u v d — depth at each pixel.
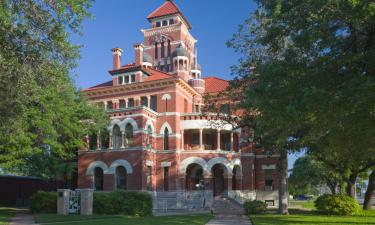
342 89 14.88
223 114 36.06
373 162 34.09
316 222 23.11
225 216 29.98
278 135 23.83
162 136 43.41
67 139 36.12
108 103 47.38
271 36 18.75
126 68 46.22
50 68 16.12
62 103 32.09
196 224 21.84
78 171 42.28
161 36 63.75
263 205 34.19
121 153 40.50
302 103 14.85
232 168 43.94
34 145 31.33
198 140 45.66
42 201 31.27
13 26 14.65
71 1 14.96
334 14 15.69
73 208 29.50
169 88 44.19
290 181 75.44
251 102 20.39
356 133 17.11
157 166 42.94
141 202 29.55
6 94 16.58
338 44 16.59
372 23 15.48
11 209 37.22
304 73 16.55
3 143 26.73
